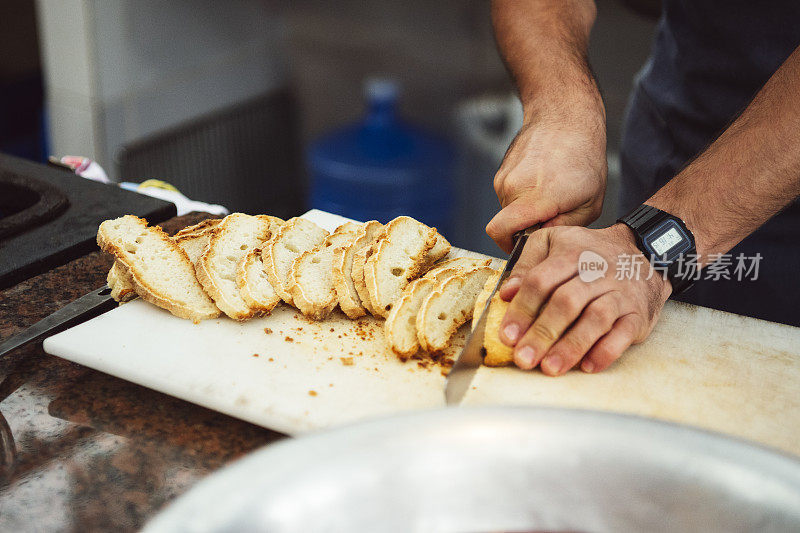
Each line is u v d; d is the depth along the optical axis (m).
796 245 1.30
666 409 0.85
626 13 2.71
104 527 0.69
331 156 3.15
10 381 0.89
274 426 0.81
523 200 1.10
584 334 0.87
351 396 0.85
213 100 3.15
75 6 2.52
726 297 1.38
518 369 0.91
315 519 0.57
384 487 0.59
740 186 0.94
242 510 0.55
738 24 1.26
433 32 3.13
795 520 0.56
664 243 0.95
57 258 1.13
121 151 2.81
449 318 0.98
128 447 0.79
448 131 3.30
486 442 0.61
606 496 0.61
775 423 0.83
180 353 0.91
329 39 3.33
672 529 0.59
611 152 2.42
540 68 1.33
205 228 1.17
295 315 1.00
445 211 3.34
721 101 1.32
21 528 0.69
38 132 2.71
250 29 3.22
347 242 1.11
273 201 3.61
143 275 1.01
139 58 2.77
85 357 0.89
